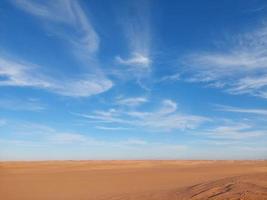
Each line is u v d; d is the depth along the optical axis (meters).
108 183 30.38
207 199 17.94
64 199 22.25
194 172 39.91
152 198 20.12
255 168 44.78
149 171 44.66
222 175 34.38
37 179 35.56
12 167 54.81
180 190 21.58
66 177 37.53
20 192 25.83
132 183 29.62
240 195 17.66
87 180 33.56
